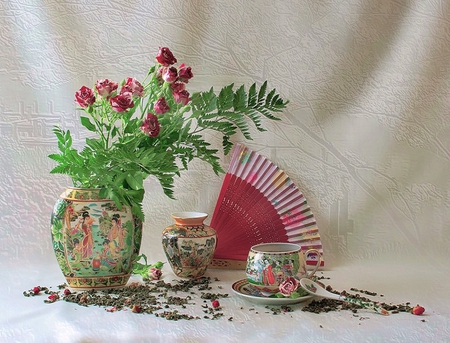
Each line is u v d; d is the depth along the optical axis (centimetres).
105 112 129
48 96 159
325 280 143
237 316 112
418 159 162
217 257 156
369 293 130
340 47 160
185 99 129
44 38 158
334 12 159
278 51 160
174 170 126
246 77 161
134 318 110
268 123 162
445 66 160
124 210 128
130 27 159
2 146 159
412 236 164
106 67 160
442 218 163
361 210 163
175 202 164
